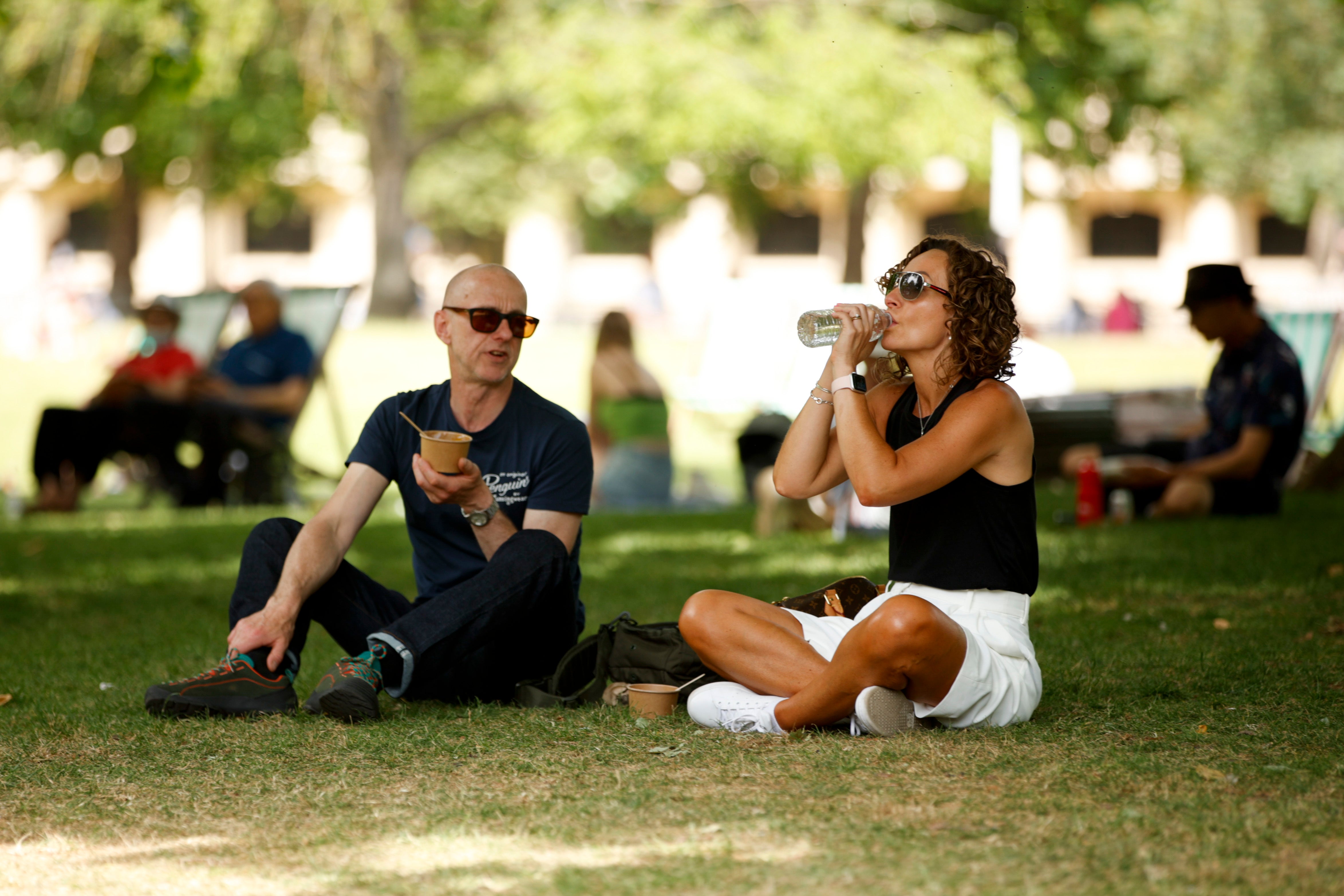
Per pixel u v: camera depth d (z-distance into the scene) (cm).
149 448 2030
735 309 2438
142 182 6122
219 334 2217
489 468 741
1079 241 8106
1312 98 5856
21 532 1747
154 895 452
